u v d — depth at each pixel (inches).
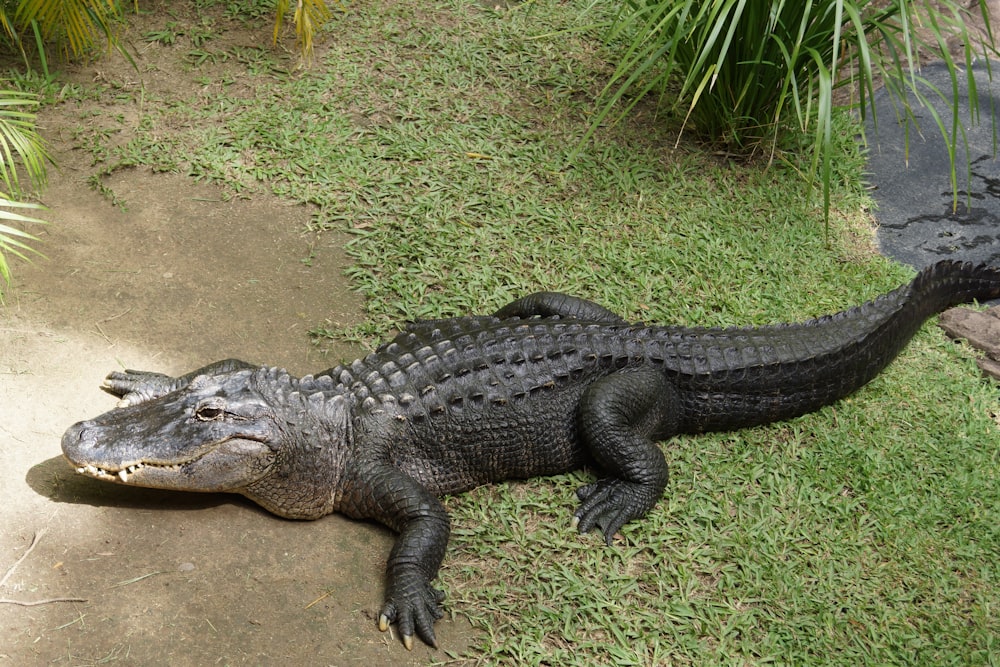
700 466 123.3
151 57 160.4
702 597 113.0
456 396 116.4
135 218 139.3
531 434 119.0
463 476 118.2
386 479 113.2
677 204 151.7
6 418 116.3
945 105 168.6
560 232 145.8
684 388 123.9
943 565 117.5
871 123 166.7
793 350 126.1
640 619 110.8
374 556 112.7
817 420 129.0
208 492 114.2
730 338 126.6
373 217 144.1
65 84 153.9
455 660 106.7
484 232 144.0
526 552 114.5
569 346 121.5
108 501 112.3
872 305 132.2
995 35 177.9
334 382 116.9
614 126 161.0
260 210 142.9
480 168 152.5
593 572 113.6
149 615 105.7
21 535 108.7
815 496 121.6
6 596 105.0
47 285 129.6
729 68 150.9
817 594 114.2
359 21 170.4
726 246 147.7
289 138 151.3
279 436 111.1
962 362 138.0
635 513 117.5
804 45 145.6
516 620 109.7
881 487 123.0
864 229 153.7
